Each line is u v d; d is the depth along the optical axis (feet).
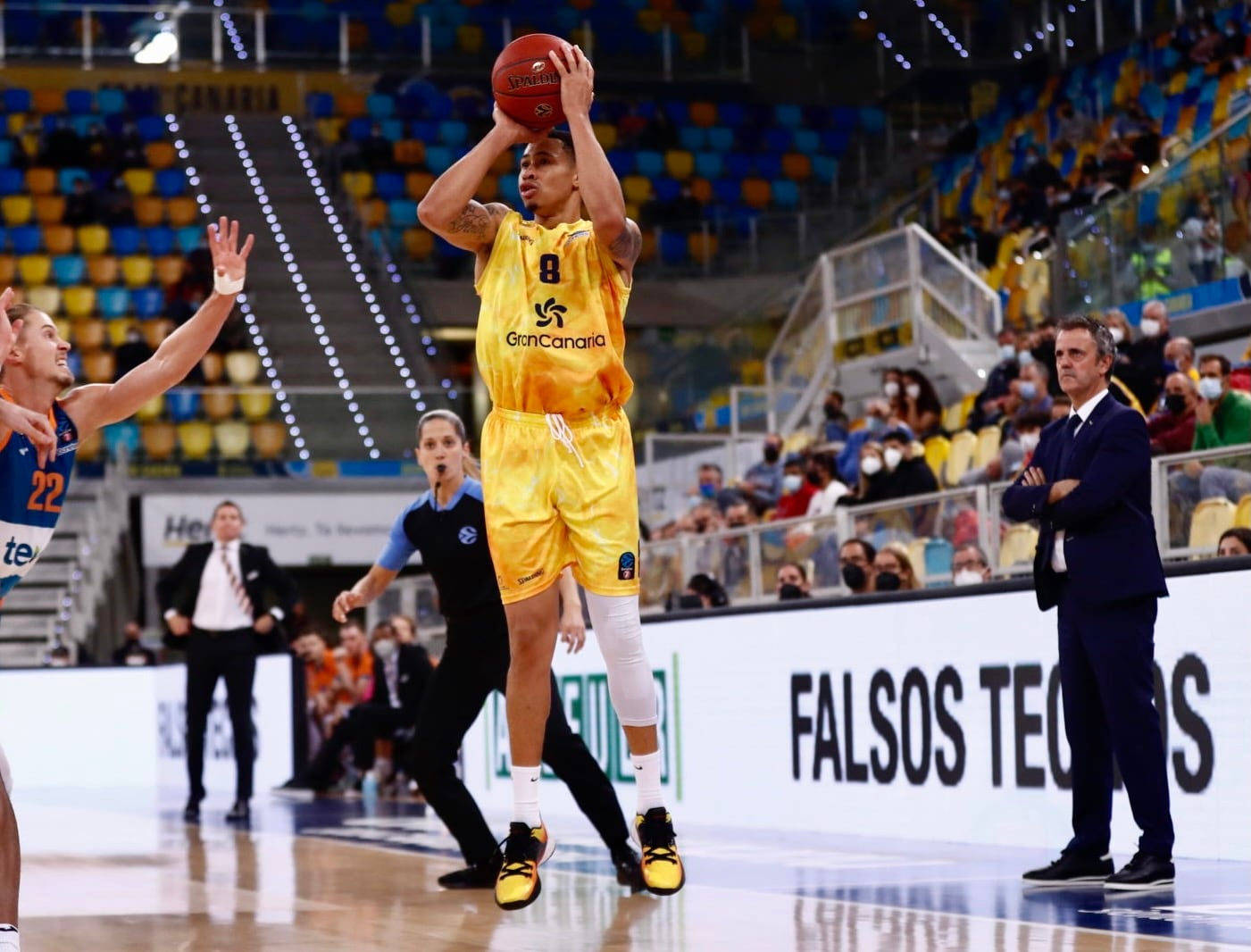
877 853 20.21
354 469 56.95
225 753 41.29
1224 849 18.21
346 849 22.66
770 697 24.77
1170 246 37.78
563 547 13.12
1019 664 20.33
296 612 45.73
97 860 21.58
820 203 69.05
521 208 71.41
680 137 75.97
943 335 45.19
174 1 79.15
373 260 66.54
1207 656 18.40
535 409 12.96
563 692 29.84
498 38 81.20
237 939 13.28
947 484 37.27
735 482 43.19
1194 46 55.11
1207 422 25.99
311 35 79.82
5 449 11.57
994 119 67.21
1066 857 16.67
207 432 56.24
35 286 67.21
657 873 13.35
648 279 61.62
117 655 49.65
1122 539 16.30
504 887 13.16
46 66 78.13
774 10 79.36
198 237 69.72
